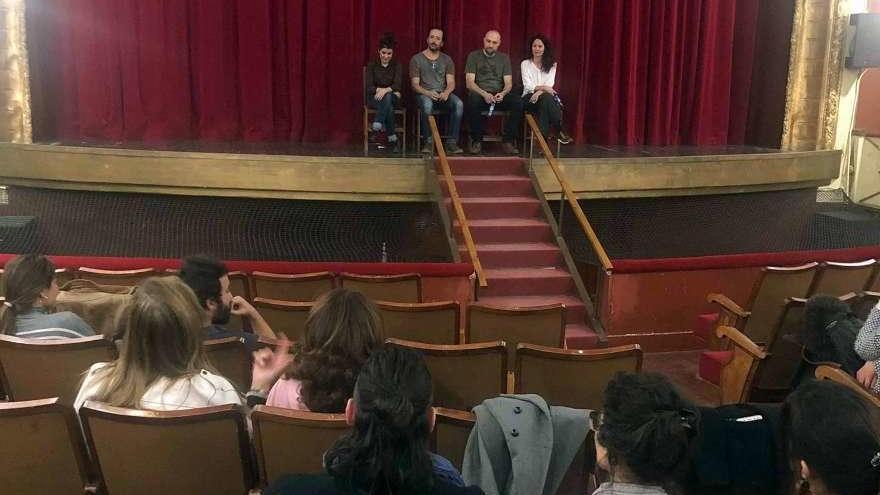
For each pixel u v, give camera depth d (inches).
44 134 310.8
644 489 55.4
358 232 283.4
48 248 273.7
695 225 316.5
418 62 284.7
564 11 337.4
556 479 79.6
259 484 86.4
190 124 318.3
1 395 119.2
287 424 77.8
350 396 82.4
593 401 111.7
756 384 140.8
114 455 80.6
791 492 74.4
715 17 354.6
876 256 204.8
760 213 329.4
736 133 374.0
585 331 200.8
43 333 107.6
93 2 301.6
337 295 85.5
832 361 120.9
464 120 319.6
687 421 56.8
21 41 292.7
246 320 131.8
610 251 305.1
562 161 274.1
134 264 177.0
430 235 285.1
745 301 197.8
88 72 306.0
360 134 323.3
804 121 360.5
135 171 266.2
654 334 196.2
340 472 51.0
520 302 213.2
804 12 353.1
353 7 313.7
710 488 74.8
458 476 59.8
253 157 264.1
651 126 353.7
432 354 109.3
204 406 81.6
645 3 341.1
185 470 81.7
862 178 356.5
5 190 278.7
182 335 80.8
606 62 343.0
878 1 353.1
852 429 54.9
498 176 263.4
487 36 288.7
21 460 82.0
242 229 280.7
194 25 311.0
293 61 315.0
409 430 51.0
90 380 84.0
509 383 129.9
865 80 354.6
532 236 238.7
